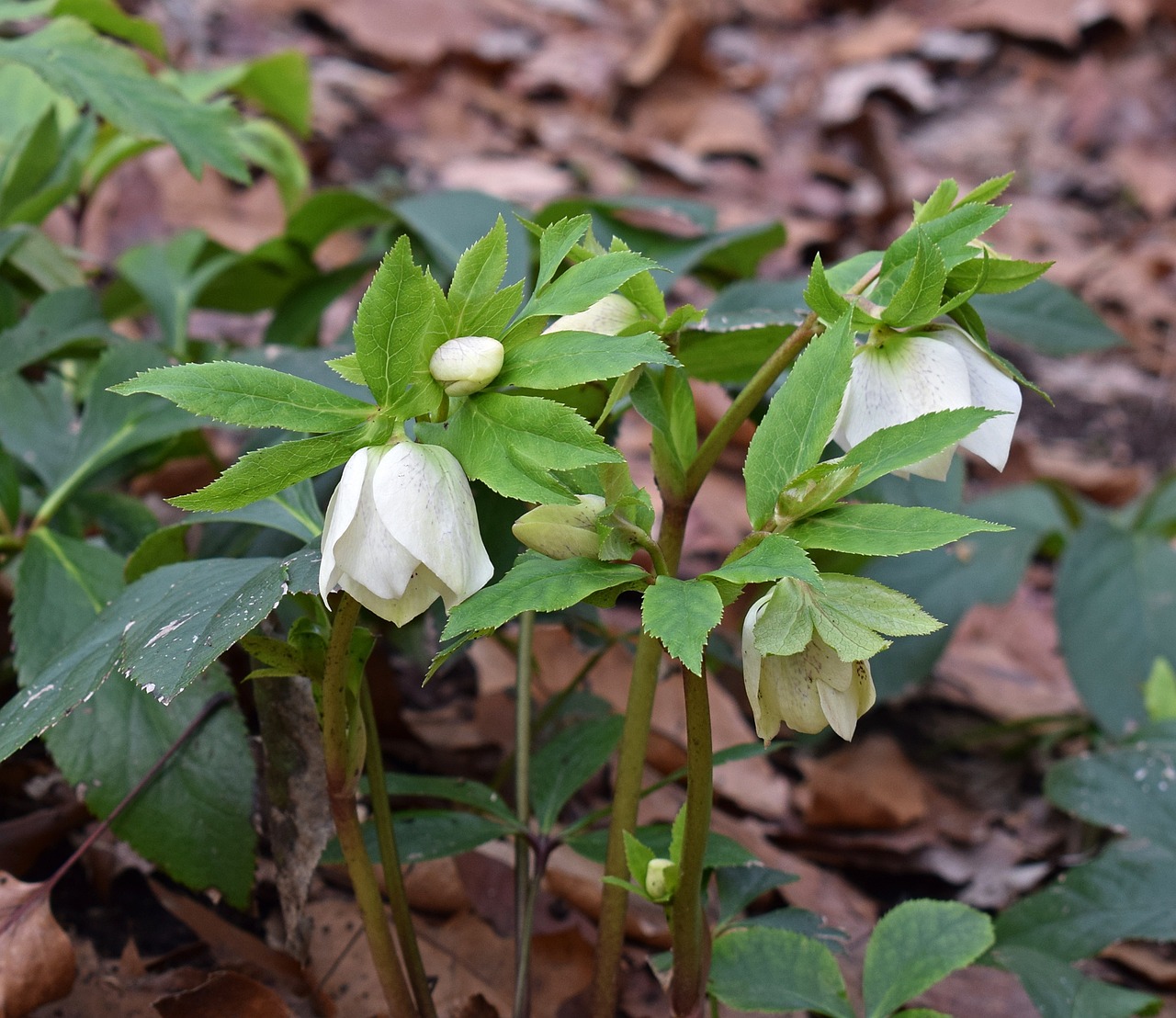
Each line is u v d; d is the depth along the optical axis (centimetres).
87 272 132
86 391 105
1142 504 132
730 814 110
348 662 67
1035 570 165
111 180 166
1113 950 96
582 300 63
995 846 111
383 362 61
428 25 253
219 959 84
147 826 77
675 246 120
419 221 120
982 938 74
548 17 287
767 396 84
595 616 88
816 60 306
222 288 127
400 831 78
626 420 161
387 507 61
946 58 310
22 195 104
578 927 87
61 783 89
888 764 117
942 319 68
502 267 63
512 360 63
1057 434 192
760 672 63
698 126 259
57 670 69
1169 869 86
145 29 109
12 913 76
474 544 62
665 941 87
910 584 124
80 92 88
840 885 103
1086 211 258
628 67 262
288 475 62
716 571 62
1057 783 91
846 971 90
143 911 86
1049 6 319
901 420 66
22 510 90
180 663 65
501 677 112
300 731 73
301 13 248
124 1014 80
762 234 122
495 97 247
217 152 90
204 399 61
